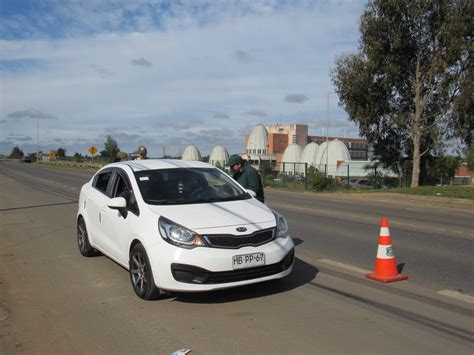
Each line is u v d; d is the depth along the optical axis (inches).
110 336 178.7
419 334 177.2
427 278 259.3
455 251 336.8
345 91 1083.9
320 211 617.0
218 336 176.4
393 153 1206.9
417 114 1048.2
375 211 621.3
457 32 956.6
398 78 1063.0
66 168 2805.1
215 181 267.6
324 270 276.8
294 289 236.1
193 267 197.9
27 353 165.2
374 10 1035.3
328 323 188.7
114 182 278.1
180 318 196.2
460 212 616.1
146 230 215.9
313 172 1247.5
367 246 355.3
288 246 219.8
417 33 1019.3
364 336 175.2
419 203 764.6
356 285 244.1
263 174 1476.4
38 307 214.5
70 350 166.9
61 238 398.3
